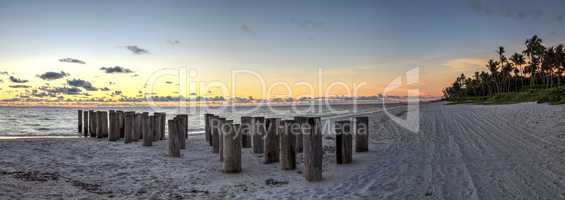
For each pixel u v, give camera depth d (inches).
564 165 301.9
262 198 243.1
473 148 410.9
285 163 335.0
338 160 356.5
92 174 330.0
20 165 363.9
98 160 402.9
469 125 721.0
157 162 390.9
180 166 367.6
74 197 250.5
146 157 424.8
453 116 1095.6
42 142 549.3
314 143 282.8
